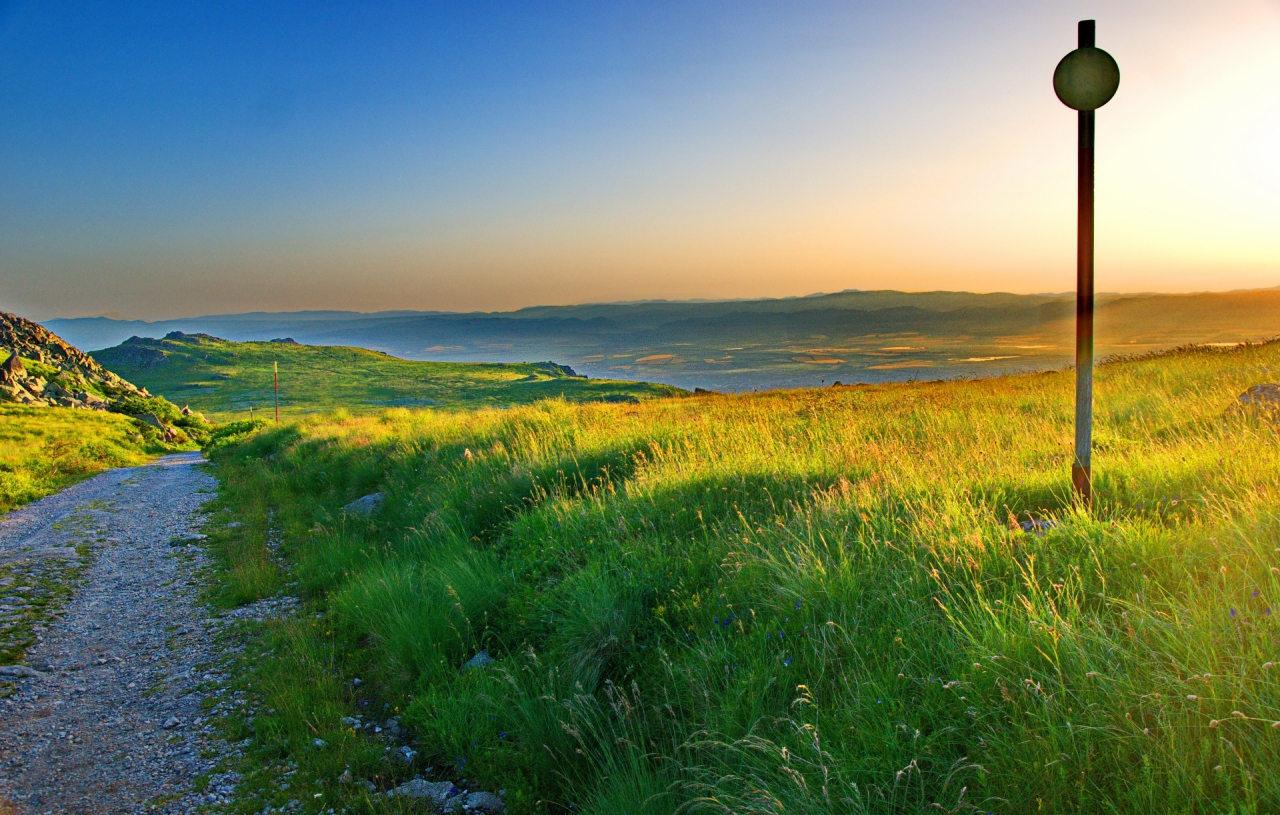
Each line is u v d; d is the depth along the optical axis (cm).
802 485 749
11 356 5503
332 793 429
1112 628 357
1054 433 977
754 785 326
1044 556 435
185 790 445
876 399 1956
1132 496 565
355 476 1595
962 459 817
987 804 277
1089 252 559
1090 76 546
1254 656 293
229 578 970
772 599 471
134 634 762
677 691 433
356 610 729
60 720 550
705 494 740
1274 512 438
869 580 459
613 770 393
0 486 1767
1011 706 312
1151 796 250
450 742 467
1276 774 243
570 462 1034
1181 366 1750
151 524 1418
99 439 3638
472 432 1588
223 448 3403
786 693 381
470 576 677
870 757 311
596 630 508
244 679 624
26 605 853
